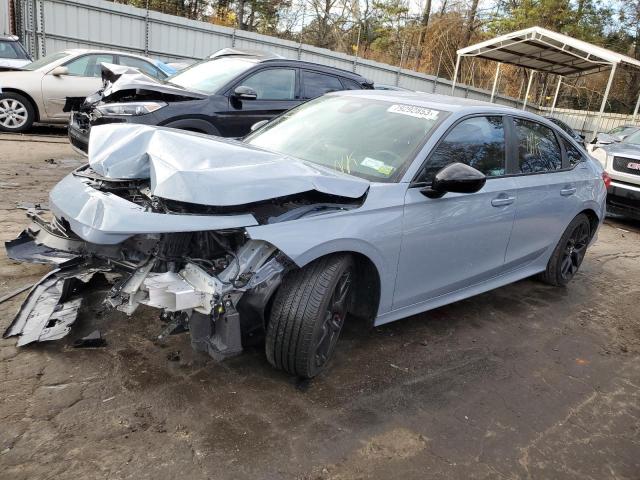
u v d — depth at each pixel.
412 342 3.88
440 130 3.69
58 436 2.50
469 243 3.92
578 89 30.81
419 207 3.42
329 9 30.69
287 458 2.54
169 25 16.55
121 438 2.53
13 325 3.17
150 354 3.20
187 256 2.81
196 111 6.77
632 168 8.62
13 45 12.34
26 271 4.07
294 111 4.50
